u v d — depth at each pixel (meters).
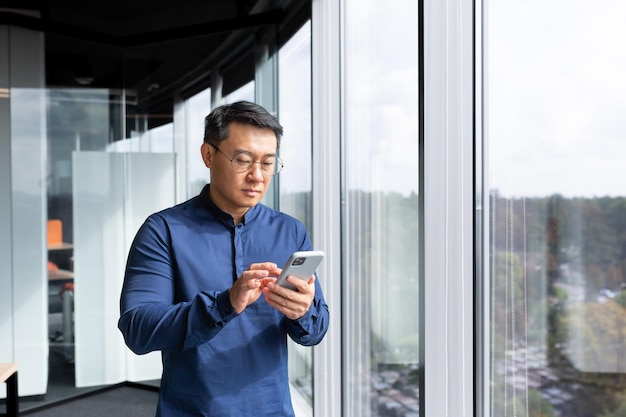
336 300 3.58
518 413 1.80
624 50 1.29
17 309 5.02
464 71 2.00
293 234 1.76
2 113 4.99
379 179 2.90
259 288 1.48
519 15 1.70
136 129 5.51
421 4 2.24
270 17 4.74
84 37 5.30
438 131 2.19
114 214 5.44
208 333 1.46
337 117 3.52
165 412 1.60
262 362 1.63
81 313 5.30
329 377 3.65
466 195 2.02
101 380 5.42
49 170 5.15
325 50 3.63
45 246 5.13
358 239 3.24
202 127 5.30
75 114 5.28
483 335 1.99
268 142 1.58
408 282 2.60
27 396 5.05
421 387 2.31
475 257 2.00
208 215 1.68
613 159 1.33
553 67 1.54
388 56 2.73
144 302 1.55
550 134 1.56
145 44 5.43
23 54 5.05
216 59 5.18
